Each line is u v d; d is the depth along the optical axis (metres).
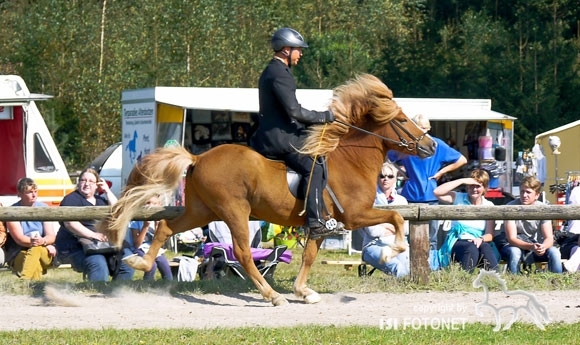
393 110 12.14
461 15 47.41
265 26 46.03
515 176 26.58
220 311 11.75
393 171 15.06
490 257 14.26
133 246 14.41
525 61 39.88
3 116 22.48
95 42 40.03
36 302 12.29
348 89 12.09
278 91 11.52
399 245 12.10
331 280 13.77
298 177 11.85
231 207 11.80
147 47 40.34
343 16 54.00
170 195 12.13
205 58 40.47
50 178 22.16
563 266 14.70
